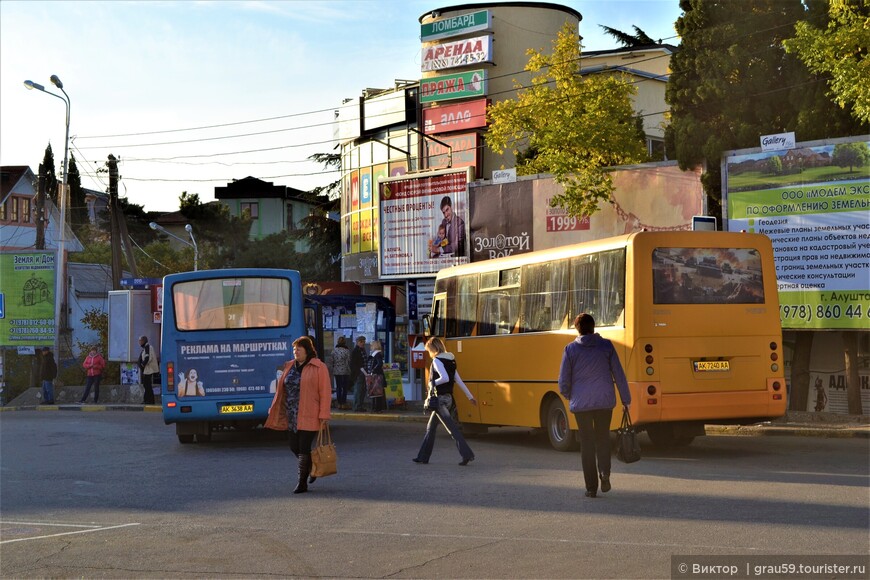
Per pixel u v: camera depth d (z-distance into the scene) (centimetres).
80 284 6138
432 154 4356
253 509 1188
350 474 1513
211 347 2083
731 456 1641
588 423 1166
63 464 1838
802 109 2466
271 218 9438
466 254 3419
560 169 2947
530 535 938
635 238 1597
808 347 2456
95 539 1023
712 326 1605
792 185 2367
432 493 1263
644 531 934
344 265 4816
